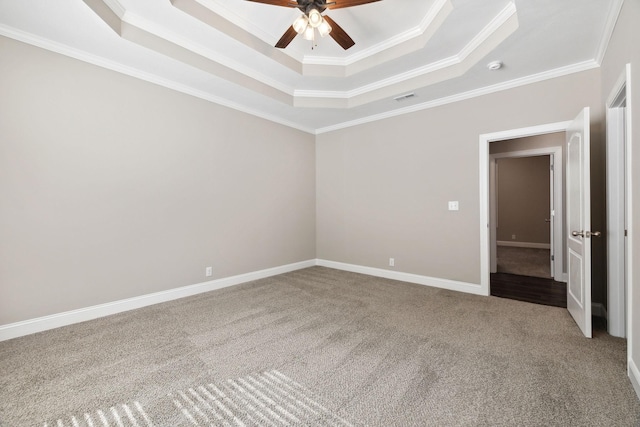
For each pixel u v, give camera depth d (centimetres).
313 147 516
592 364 190
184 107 338
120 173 290
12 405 153
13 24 224
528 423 139
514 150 445
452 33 263
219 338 234
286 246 468
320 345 222
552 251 422
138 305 304
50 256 250
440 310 295
